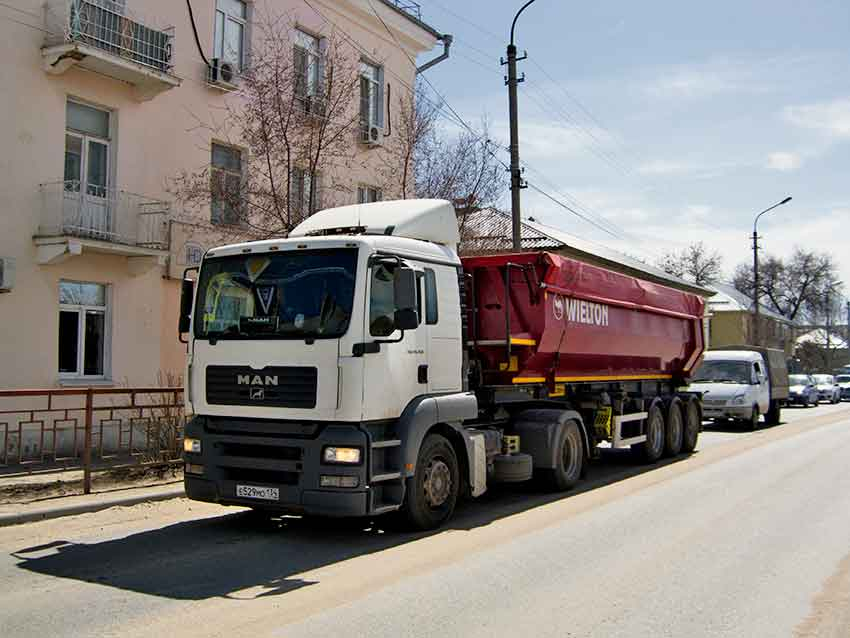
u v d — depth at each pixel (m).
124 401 13.98
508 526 8.45
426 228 8.70
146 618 5.26
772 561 6.96
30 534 7.81
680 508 9.56
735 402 22.06
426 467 8.01
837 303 82.88
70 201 13.20
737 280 80.75
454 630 5.06
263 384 7.44
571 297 10.78
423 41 21.95
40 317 12.80
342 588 6.01
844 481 11.91
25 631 4.99
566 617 5.36
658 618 5.36
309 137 15.20
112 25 13.70
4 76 12.41
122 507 9.18
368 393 7.21
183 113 15.32
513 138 18.77
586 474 12.05
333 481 7.09
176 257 15.04
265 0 17.05
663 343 14.66
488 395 9.90
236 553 7.15
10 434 9.97
